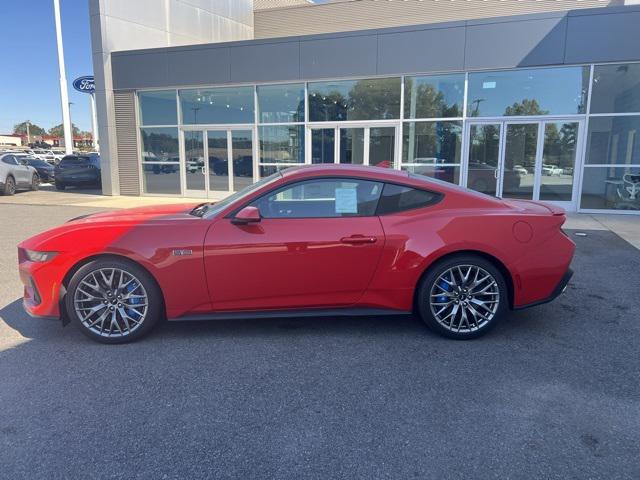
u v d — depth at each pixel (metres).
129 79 14.88
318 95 13.38
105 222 3.89
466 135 12.25
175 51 14.24
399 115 12.70
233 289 3.77
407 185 3.95
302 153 13.80
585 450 2.49
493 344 3.82
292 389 3.12
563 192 11.77
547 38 11.16
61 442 2.57
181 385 3.18
